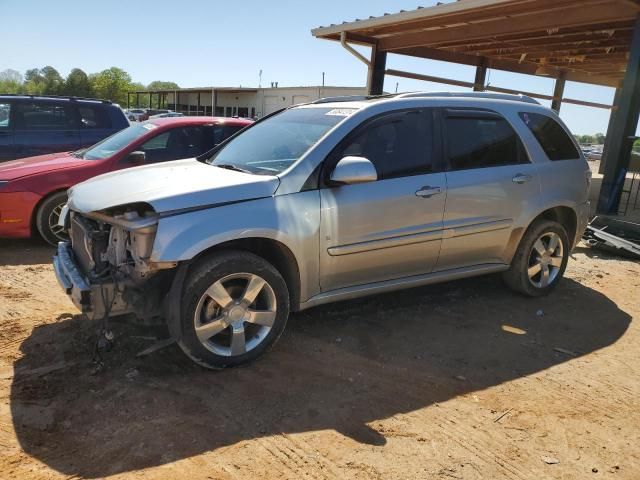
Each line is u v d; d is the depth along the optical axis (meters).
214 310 3.61
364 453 2.88
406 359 4.01
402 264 4.43
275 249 3.91
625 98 8.53
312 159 3.96
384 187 4.19
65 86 86.19
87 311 3.45
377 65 13.28
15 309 4.60
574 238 5.69
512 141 5.07
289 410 3.25
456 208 4.59
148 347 3.90
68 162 6.69
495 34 10.69
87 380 3.46
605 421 3.33
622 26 10.02
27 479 2.55
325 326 4.52
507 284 5.48
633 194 12.97
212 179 3.81
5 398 3.23
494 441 3.06
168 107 66.38
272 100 45.91
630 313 5.21
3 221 6.28
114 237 3.61
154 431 2.97
